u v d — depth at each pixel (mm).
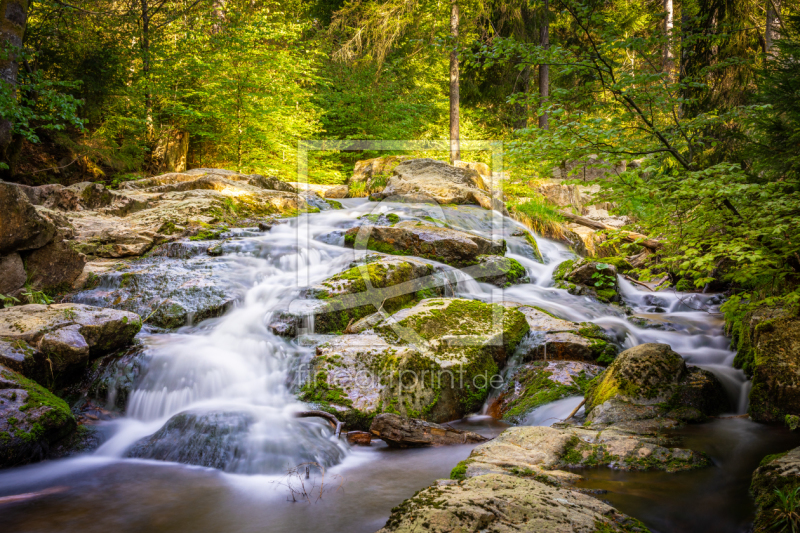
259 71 14727
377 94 17016
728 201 3818
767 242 3814
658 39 4574
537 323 6285
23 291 6176
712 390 4820
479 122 19078
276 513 3330
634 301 8953
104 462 4219
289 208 10969
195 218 9203
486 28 16141
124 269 7273
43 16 11695
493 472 3373
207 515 3309
